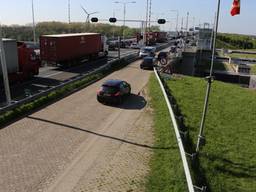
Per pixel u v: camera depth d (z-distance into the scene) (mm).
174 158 14461
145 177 13039
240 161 16594
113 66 41281
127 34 149625
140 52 55656
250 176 14945
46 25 116562
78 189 12062
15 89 27625
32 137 16766
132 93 27812
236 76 61000
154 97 26250
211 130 20969
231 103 29656
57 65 39812
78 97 25500
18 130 17641
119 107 23328
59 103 23469
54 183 12422
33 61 32250
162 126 18984
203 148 17234
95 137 17203
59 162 14117
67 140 16609
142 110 22734
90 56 49031
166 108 22625
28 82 30734
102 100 23688
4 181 12406
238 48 153750
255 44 158000
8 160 14094
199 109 25500
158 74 34781
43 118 19875
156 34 97750
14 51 28625
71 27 122250
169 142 16469
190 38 142125
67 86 27312
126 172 13422
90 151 15398
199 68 66438
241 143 19609
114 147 15977
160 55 50438
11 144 15766
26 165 13719
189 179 11555
